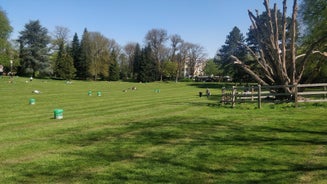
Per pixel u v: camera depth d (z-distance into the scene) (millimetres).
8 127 17391
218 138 13023
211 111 22250
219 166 9297
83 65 109625
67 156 10789
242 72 76688
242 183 7910
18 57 104688
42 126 17531
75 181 8344
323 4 40500
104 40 113500
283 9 25766
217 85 93000
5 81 72750
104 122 18453
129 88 72250
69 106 29375
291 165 9172
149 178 8438
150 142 12648
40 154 11164
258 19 27844
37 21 104688
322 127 14406
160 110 24562
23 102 33469
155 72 114938
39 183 8250
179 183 8039
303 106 21469
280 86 22438
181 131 14805
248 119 17703
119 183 8117
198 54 124062
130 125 17078
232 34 106562
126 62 132000
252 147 11328
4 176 8828
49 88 61906
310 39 41531
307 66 35969
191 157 10305
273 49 25656
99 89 65750
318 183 7727
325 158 9703
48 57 106500
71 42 115062
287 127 14820
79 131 15562
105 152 11219
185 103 31000
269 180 8055
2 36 92438
